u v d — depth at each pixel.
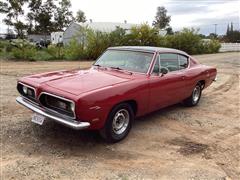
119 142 4.89
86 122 4.21
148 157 4.41
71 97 4.12
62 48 22.19
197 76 6.98
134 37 25.47
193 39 34.66
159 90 5.48
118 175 3.83
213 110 7.27
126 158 4.33
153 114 6.64
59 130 5.23
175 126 5.90
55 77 5.00
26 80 5.00
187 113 6.88
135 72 5.41
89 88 4.39
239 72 15.26
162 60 5.79
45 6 67.50
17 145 4.55
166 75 5.79
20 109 6.41
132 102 5.00
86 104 4.10
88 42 21.52
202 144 5.02
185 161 4.34
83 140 4.88
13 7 58.62
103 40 21.84
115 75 5.20
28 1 61.66
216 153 4.68
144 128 5.67
